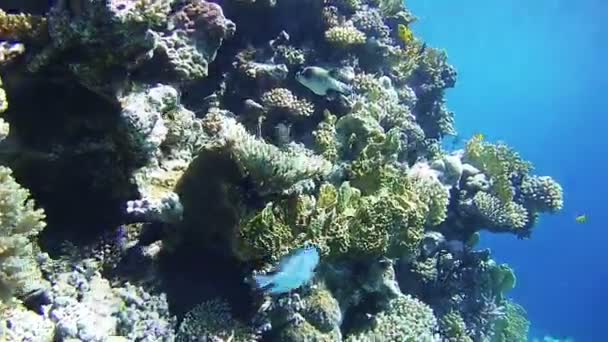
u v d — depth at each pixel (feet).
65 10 2.36
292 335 3.00
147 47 2.51
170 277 3.01
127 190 2.83
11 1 2.74
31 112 2.66
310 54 4.60
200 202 2.99
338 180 3.78
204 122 3.70
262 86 4.21
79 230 2.87
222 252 3.13
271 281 2.66
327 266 3.26
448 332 4.86
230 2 4.04
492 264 5.98
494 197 5.34
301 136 4.37
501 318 5.73
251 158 2.85
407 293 4.93
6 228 2.07
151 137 2.63
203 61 3.18
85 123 2.73
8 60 2.48
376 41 5.06
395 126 4.99
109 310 2.56
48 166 2.75
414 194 3.81
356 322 3.60
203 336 2.82
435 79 6.13
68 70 2.55
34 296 2.39
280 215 3.01
